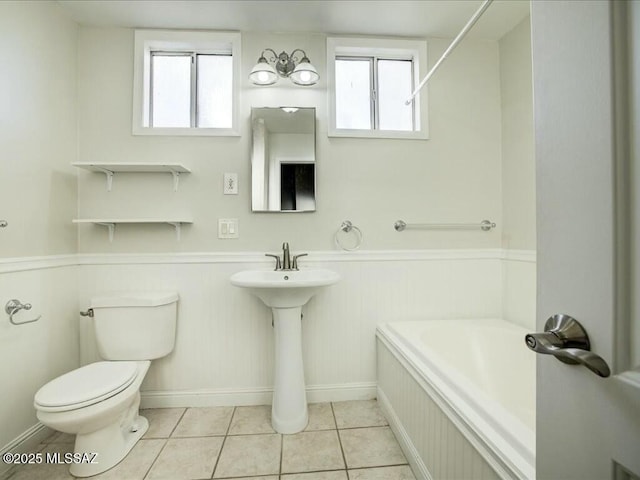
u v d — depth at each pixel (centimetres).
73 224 185
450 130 206
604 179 38
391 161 202
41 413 123
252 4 174
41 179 163
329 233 197
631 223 36
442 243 204
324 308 196
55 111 172
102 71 190
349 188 199
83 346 187
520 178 192
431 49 206
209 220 192
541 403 48
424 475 124
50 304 167
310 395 194
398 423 155
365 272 199
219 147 193
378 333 193
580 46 41
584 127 41
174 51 204
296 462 141
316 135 198
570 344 42
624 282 37
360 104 214
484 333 183
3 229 143
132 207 189
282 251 195
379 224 201
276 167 194
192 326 191
